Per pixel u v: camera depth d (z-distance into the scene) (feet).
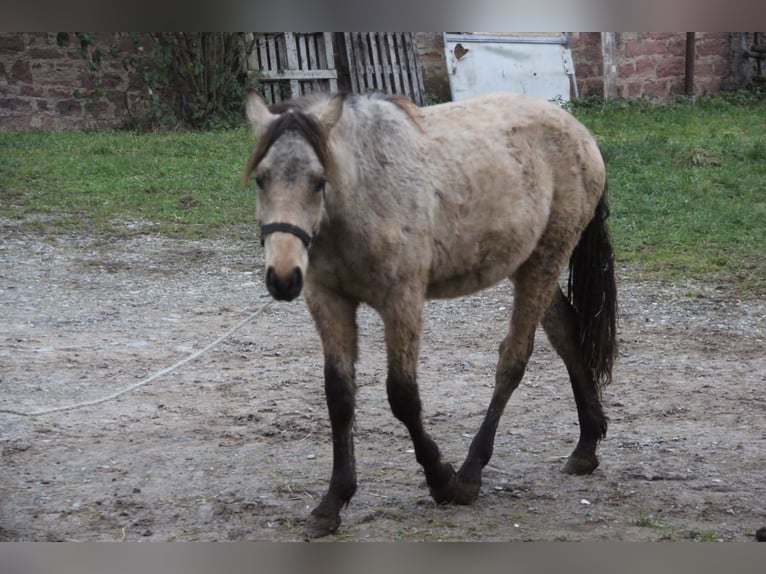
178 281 32.04
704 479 17.85
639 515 16.16
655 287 31.83
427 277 15.75
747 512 16.34
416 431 15.79
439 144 16.26
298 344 26.81
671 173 44.16
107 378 23.50
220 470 18.08
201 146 48.03
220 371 24.39
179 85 54.65
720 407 22.17
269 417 21.22
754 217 38.22
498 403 17.58
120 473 17.87
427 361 25.54
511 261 17.24
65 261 33.53
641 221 37.81
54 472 17.90
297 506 16.39
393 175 15.15
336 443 15.57
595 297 18.78
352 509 16.28
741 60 67.21
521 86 60.34
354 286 15.30
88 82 52.54
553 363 25.64
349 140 14.76
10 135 48.83
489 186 16.56
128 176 42.91
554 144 18.03
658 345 26.96
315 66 57.16
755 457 19.02
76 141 47.80
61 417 20.85
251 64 55.77
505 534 15.37
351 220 14.62
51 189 40.75
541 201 17.54
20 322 27.61
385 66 58.13
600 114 57.52
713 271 33.22
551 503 16.74
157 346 26.05
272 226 13.39
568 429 20.77
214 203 40.32
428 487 16.61
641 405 22.30
